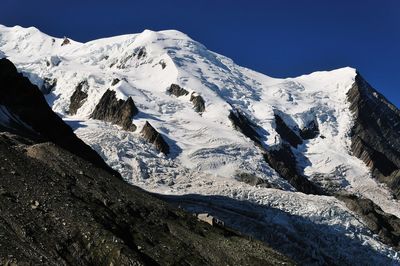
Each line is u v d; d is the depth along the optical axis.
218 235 65.12
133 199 62.91
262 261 62.22
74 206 53.19
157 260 53.34
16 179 53.31
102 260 47.91
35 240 45.81
